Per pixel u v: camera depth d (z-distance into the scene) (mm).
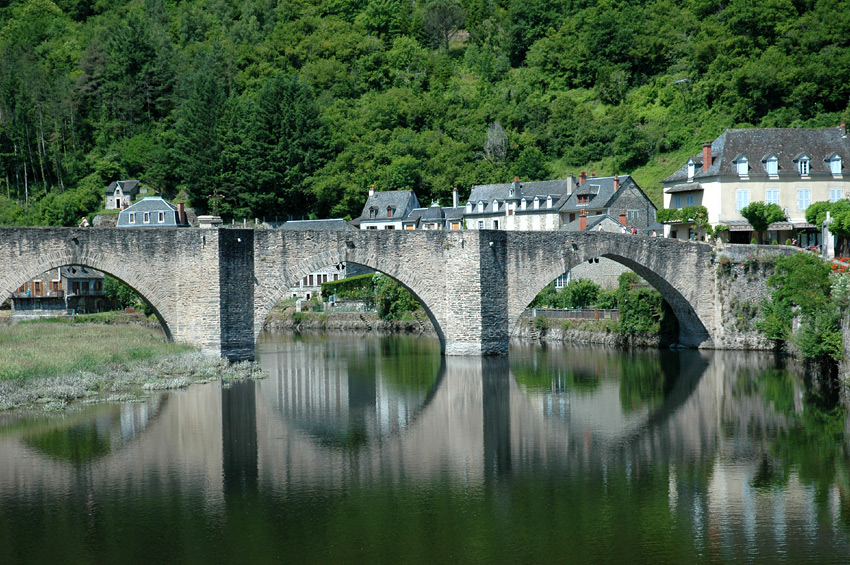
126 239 54750
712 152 81688
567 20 164625
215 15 192000
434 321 63250
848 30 119625
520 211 114812
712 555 26297
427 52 173750
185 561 25922
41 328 76125
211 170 128000
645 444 38500
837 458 35750
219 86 133625
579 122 140625
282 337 91938
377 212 125562
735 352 66188
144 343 59312
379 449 37938
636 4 159750
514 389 51969
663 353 67688
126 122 156000
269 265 57438
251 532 28094
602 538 27688
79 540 27344
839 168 79312
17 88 151625
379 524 28844
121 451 36875
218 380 51969
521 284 63250
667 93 137250
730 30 133000
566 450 37688
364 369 61188
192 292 56312
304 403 47625
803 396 48062
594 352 69750
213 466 34969
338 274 116188
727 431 40500
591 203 107000
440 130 146875
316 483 33062
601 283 89688
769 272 66312
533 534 28000
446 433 40938
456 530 28359
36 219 137875
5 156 147750
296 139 128000
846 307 49344
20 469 34312
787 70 118875
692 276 68125
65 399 45562
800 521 28938
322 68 161875
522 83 157625
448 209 123688
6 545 26969
